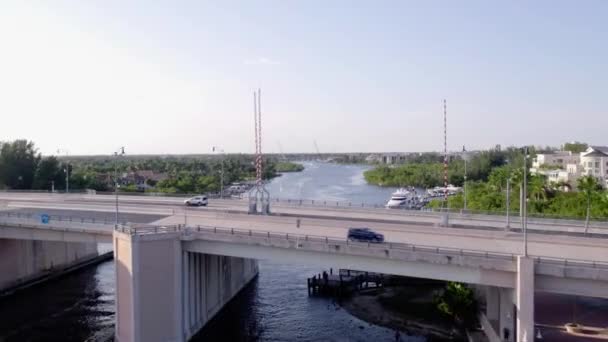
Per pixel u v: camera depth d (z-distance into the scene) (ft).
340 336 165.58
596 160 513.86
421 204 363.76
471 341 151.53
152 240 148.66
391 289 208.64
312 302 200.75
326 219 187.42
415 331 165.27
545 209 292.20
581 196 277.85
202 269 171.83
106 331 173.68
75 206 236.43
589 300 170.60
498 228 173.17
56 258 238.68
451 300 170.50
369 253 135.13
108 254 276.00
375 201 492.95
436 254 127.75
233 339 165.89
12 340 166.30
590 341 136.56
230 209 223.10
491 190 367.66
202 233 154.92
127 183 563.48
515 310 133.59
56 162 434.30
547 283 119.55
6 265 212.64
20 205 241.76
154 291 149.48
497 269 122.72
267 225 175.01
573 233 164.55
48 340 166.20
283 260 147.95
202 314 172.14
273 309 193.57
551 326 147.95
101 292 217.56
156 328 149.89
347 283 211.00
